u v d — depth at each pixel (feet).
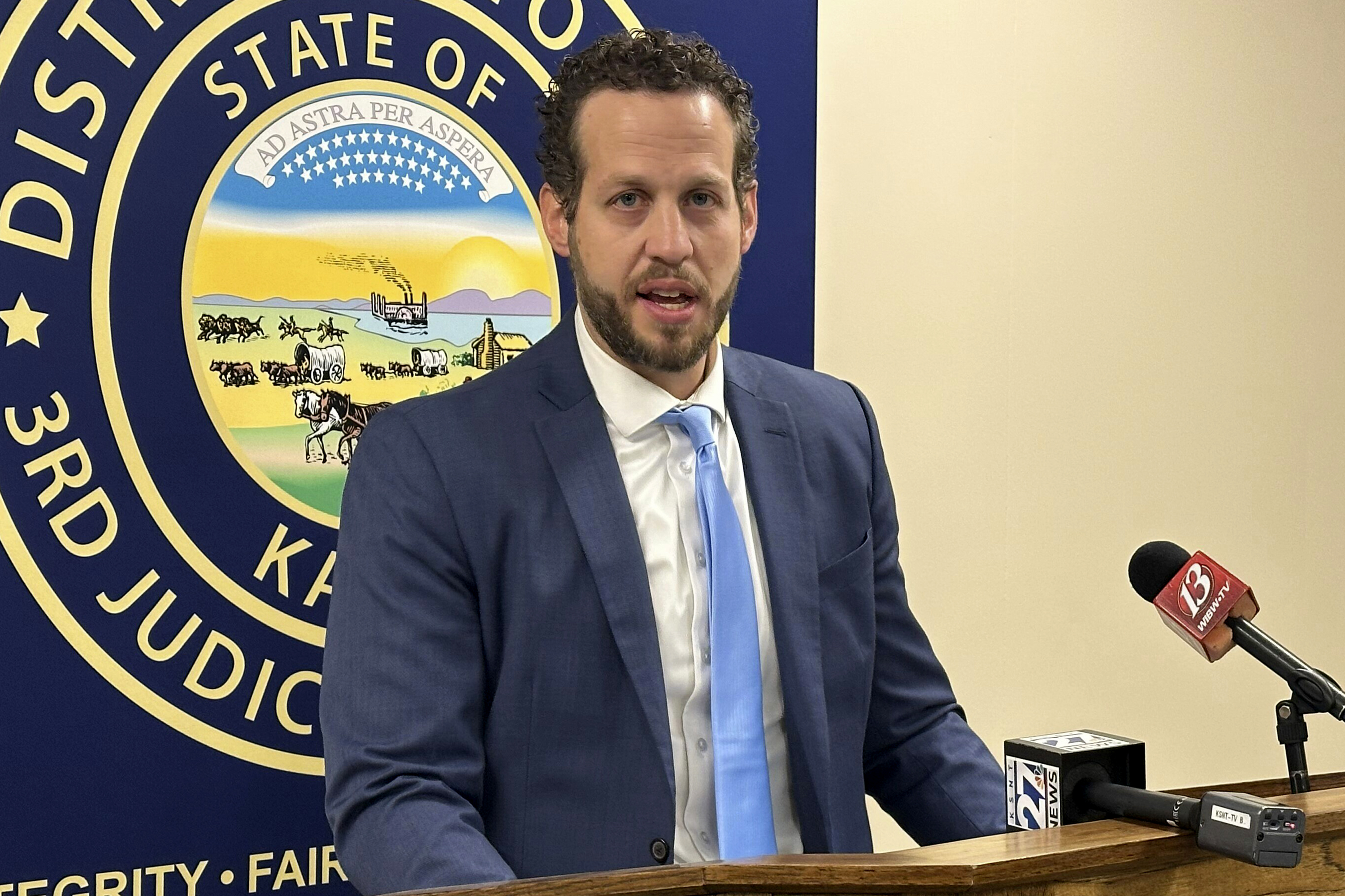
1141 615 9.53
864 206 8.30
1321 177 10.20
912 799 5.82
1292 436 10.16
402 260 6.91
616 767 5.13
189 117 6.38
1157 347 9.52
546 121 5.52
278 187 6.59
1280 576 10.16
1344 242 10.34
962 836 5.55
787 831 5.46
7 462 6.00
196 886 6.43
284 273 6.61
